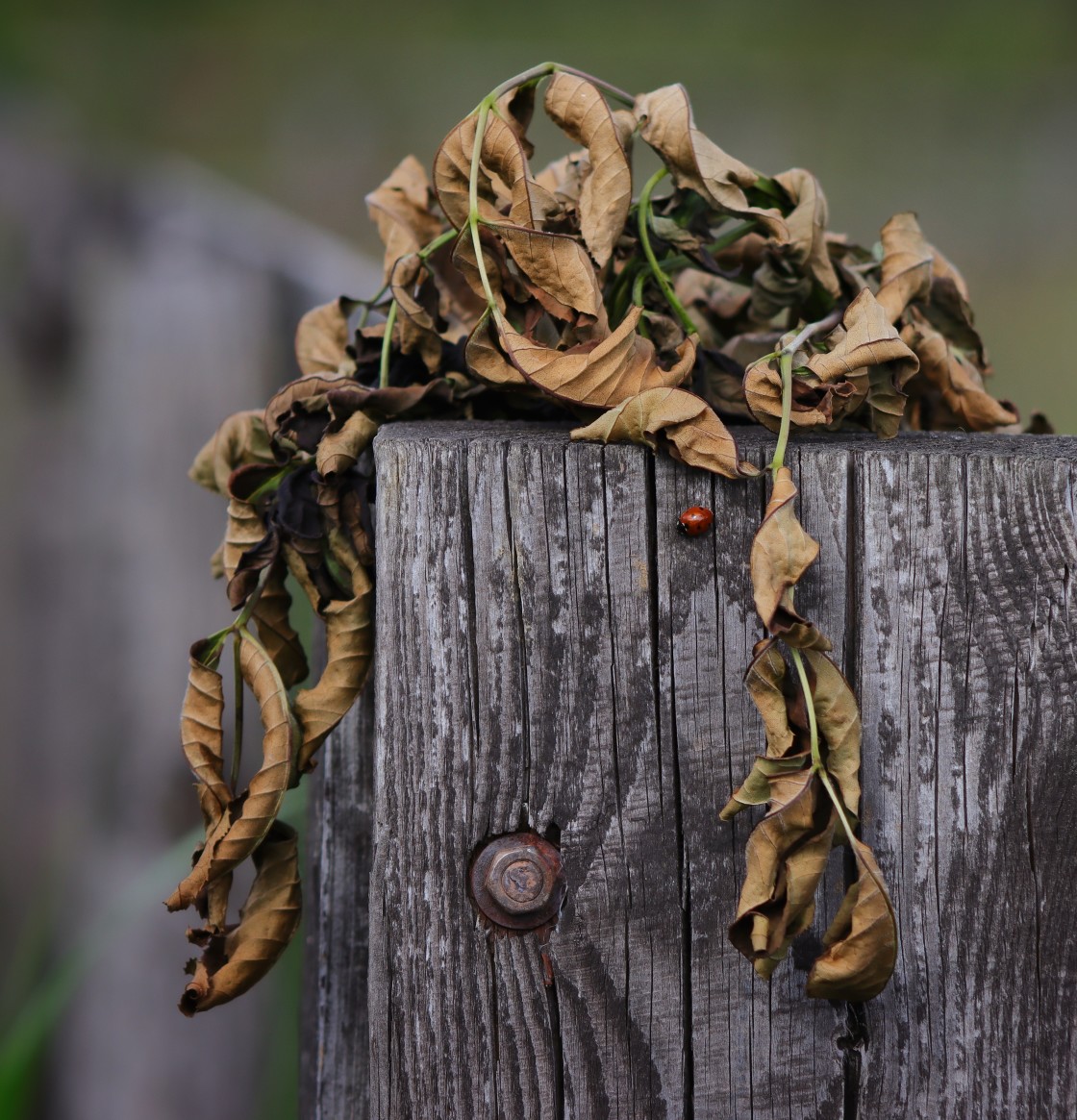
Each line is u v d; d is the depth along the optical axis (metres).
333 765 0.79
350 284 1.00
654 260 0.75
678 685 0.71
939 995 0.72
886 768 0.71
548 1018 0.72
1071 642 0.70
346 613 0.73
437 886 0.72
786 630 0.68
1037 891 0.71
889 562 0.70
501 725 0.71
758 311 0.78
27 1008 1.02
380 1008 0.72
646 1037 0.72
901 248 0.77
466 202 0.73
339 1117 0.80
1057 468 0.70
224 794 0.73
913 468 0.70
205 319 1.11
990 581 0.70
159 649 1.14
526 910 0.71
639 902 0.71
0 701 1.17
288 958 1.00
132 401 1.14
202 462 0.78
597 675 0.71
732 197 0.74
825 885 0.71
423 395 0.75
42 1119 1.10
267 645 0.75
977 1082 0.72
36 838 1.16
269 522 0.74
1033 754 0.71
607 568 0.70
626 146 0.74
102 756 1.15
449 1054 0.72
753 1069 0.72
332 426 0.74
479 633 0.71
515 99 0.75
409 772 0.71
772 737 0.69
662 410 0.70
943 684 0.71
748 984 0.72
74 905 1.14
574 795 0.71
